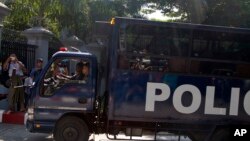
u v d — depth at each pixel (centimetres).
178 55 911
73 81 929
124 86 897
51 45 2116
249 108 922
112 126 908
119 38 898
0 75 1516
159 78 904
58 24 2475
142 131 914
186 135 922
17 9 2181
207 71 917
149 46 904
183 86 909
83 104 927
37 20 2238
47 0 2192
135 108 900
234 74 922
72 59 935
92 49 1409
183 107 909
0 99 1443
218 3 1984
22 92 1313
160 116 905
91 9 2705
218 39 922
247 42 924
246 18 1923
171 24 910
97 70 937
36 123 921
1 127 1170
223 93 918
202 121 914
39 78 926
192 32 915
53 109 923
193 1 1975
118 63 896
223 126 923
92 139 1055
